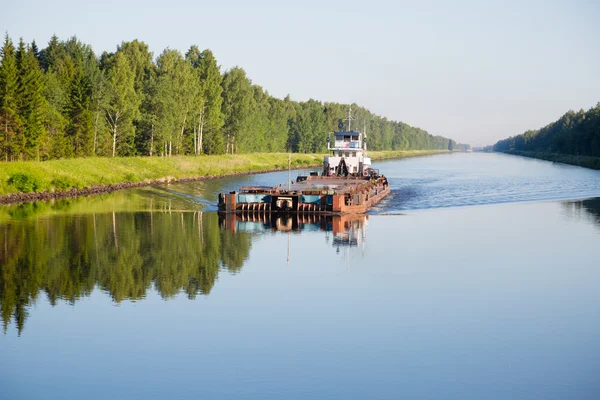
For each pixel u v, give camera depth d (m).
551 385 21.19
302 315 28.30
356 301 30.61
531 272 37.12
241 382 21.28
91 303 29.98
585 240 48.16
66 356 23.48
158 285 33.22
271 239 47.44
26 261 38.59
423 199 80.56
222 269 36.94
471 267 38.31
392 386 21.06
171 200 76.00
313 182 83.56
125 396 20.31
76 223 54.56
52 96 101.69
